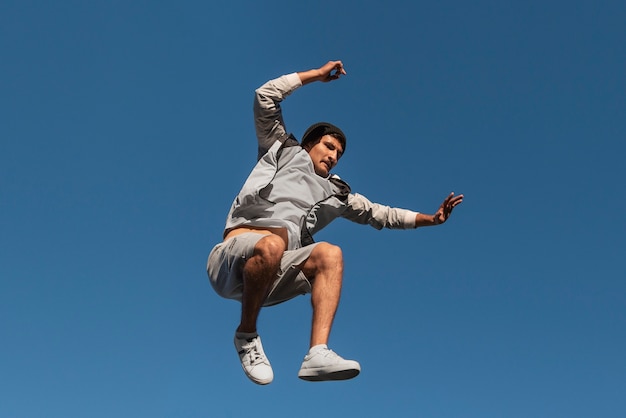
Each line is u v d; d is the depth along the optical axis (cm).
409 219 570
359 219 572
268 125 528
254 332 489
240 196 511
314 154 555
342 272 482
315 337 458
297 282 495
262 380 477
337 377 448
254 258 468
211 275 510
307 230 518
